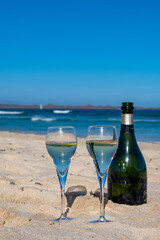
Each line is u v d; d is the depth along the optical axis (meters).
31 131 19.73
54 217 2.40
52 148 2.20
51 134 2.20
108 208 2.57
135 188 2.68
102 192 2.25
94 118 41.66
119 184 2.70
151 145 10.67
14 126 24.95
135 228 2.10
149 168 5.09
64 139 2.19
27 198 2.88
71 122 31.38
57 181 3.66
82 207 2.62
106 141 2.11
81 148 8.06
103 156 2.13
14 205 2.59
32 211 2.50
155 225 2.20
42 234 1.97
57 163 2.26
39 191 3.01
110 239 1.90
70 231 2.03
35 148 7.81
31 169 4.71
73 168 4.84
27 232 2.00
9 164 4.85
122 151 2.73
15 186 3.14
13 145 8.30
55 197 2.90
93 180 3.91
